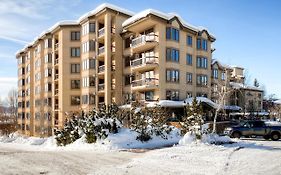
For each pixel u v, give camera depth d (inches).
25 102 2583.7
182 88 1503.4
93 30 1694.1
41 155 561.6
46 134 2041.1
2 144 1054.4
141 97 1503.4
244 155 541.6
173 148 637.9
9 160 498.0
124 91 1617.9
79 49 1800.0
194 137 720.3
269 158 508.7
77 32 1808.6
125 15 1658.5
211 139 740.7
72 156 551.2
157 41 1409.9
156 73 1414.9
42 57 2172.7
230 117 1855.3
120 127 806.5
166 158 515.5
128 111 934.4
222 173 394.0
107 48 1582.2
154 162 478.9
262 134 944.9
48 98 2042.3
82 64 1760.6
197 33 1621.6
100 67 1660.9
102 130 737.6
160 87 1395.2
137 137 749.9
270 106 2586.1
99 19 1683.1
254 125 971.3
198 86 1615.4
